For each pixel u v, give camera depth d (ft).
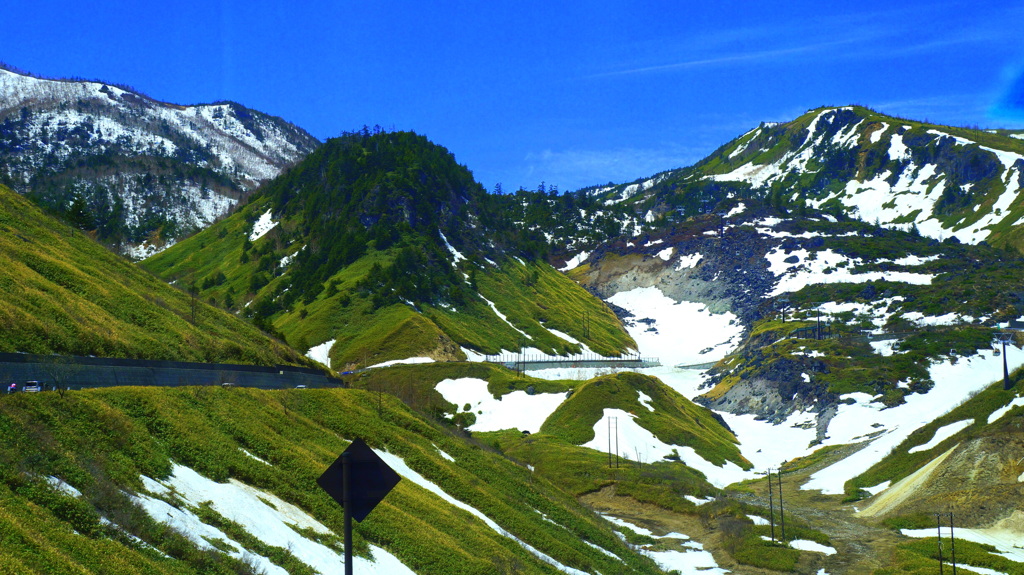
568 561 228.63
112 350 218.79
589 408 508.12
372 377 573.33
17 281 220.64
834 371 615.98
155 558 117.29
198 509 144.36
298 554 149.69
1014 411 370.12
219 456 172.45
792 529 313.73
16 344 187.32
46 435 133.49
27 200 323.57
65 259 274.57
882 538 309.22
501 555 198.29
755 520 331.77
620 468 412.98
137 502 130.82
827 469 449.89
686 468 449.48
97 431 147.54
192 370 240.73
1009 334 648.79
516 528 236.43
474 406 538.06
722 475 463.83
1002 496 313.32
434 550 184.14
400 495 211.20
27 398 141.49
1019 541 290.35
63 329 208.85
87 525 115.55
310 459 198.08
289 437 209.56
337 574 150.82
